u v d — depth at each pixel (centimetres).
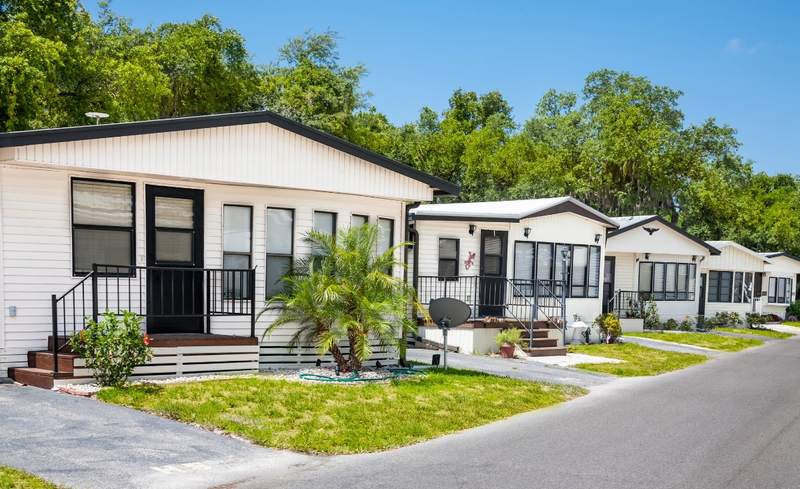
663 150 4866
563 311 2084
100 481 670
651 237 2931
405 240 1589
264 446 845
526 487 737
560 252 2255
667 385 1577
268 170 1302
